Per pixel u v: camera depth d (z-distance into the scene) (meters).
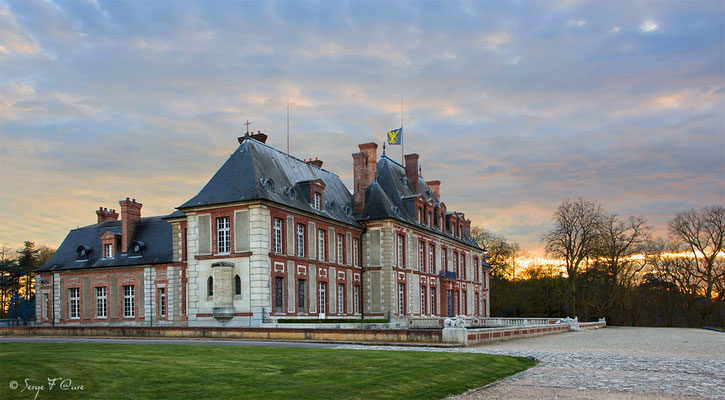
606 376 19.17
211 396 13.19
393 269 52.72
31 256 80.38
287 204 42.44
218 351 21.61
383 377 16.53
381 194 55.41
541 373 20.02
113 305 55.28
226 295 39.62
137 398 12.66
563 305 85.19
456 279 67.62
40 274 59.41
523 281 96.88
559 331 50.62
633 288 83.69
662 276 82.56
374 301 52.47
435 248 62.91
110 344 24.88
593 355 26.11
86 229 61.25
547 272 89.12
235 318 39.56
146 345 24.23
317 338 31.17
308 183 47.44
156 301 53.34
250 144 44.91
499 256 99.19
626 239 79.12
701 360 24.61
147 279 53.97
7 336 36.78
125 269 55.16
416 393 15.38
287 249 42.50
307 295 44.50
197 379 14.87
